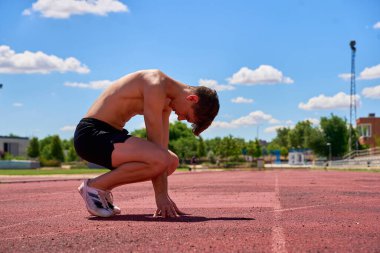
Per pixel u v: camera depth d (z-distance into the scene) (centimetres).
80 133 440
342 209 495
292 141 13500
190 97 422
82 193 439
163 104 431
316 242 275
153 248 262
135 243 280
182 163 7350
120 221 395
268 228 337
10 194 903
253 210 488
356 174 2334
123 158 422
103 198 436
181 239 290
